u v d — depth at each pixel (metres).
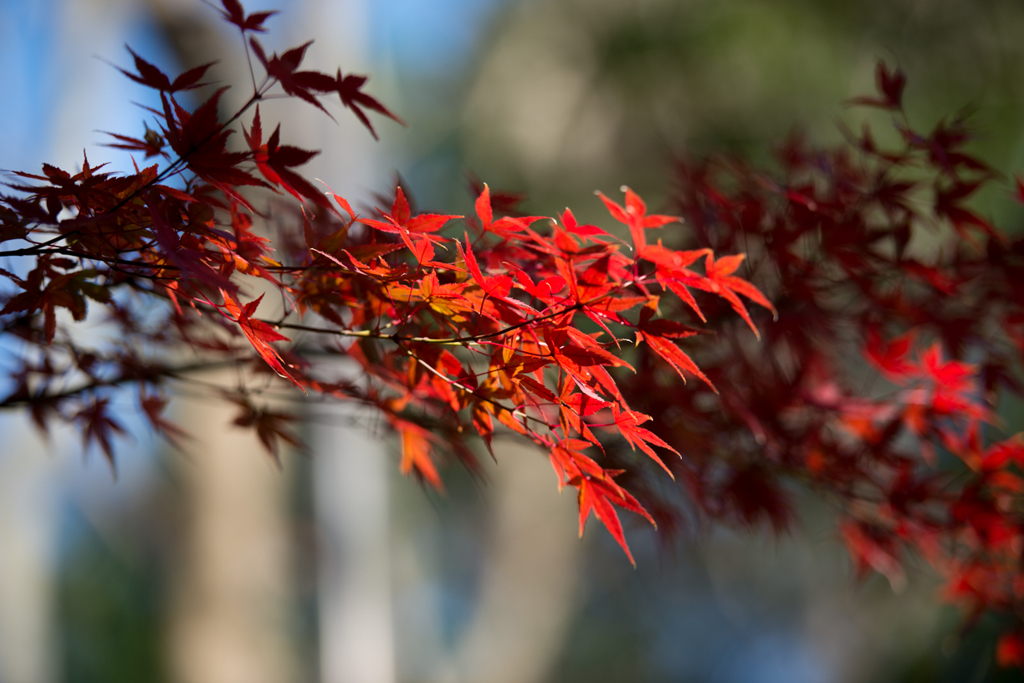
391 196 1.70
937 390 1.87
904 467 1.92
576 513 9.80
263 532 5.85
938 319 1.85
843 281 1.81
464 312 1.10
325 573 5.59
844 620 9.40
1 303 1.54
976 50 6.54
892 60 6.64
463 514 11.00
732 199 1.91
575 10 7.65
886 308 1.79
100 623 9.30
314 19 5.38
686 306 1.78
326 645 5.55
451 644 11.79
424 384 1.27
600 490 1.07
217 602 5.77
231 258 1.04
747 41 6.82
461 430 1.29
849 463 1.90
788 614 10.45
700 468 1.83
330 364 1.91
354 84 1.05
